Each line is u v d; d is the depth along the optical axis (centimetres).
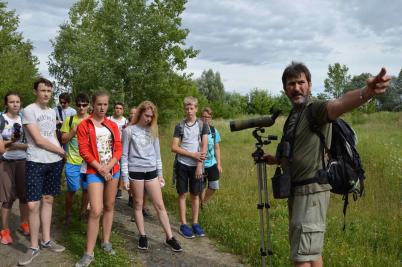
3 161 529
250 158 1177
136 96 1922
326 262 460
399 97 5106
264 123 384
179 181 602
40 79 499
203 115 689
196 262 504
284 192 330
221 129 2152
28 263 479
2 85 1867
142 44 1875
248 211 671
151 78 1891
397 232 555
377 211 654
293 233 337
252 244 527
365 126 2338
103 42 1878
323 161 327
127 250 536
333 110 299
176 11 1983
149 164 538
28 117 485
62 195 774
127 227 637
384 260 463
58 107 723
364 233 560
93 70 1809
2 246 529
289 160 336
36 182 489
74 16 2297
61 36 2341
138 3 1855
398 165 882
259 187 388
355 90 280
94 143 481
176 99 2041
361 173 332
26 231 571
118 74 1877
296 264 332
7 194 530
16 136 510
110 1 1836
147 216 703
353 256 473
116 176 497
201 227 625
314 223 326
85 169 484
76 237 557
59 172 517
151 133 540
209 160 687
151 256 520
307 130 328
